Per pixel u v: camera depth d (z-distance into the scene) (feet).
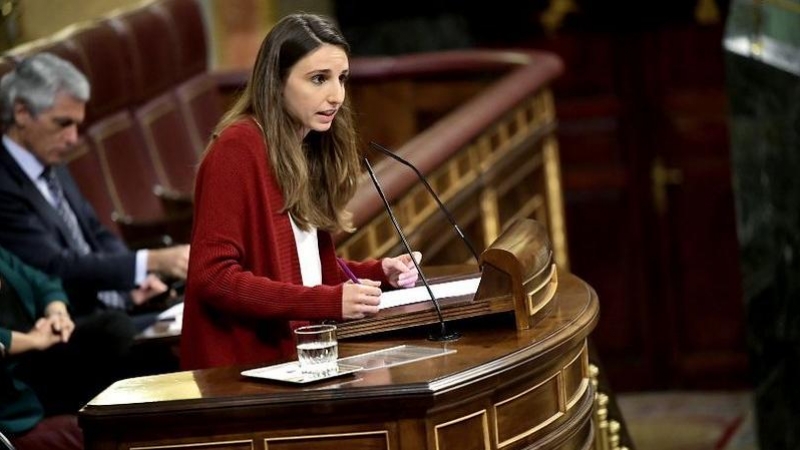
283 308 43.32
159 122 85.61
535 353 41.93
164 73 87.45
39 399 57.88
